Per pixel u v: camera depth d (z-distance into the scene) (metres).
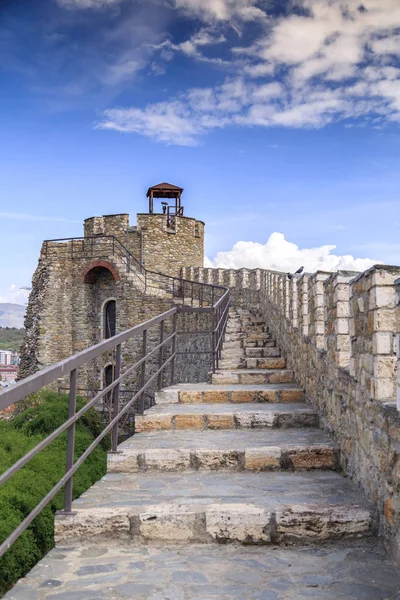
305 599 3.23
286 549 4.09
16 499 12.12
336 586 3.41
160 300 30.61
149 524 4.25
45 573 3.66
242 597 3.26
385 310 4.23
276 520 4.19
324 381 6.70
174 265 36.69
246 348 14.20
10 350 102.38
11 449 16.39
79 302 34.00
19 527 3.34
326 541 4.17
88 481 15.62
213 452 5.75
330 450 5.75
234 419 7.11
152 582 3.49
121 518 4.27
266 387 8.95
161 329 8.49
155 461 5.75
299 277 9.38
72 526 4.26
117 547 4.17
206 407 7.82
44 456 15.73
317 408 7.22
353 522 4.19
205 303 29.03
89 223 36.28
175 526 4.24
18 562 10.91
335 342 5.89
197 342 24.94
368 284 4.45
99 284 34.03
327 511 4.22
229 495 4.80
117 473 5.70
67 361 4.07
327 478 5.38
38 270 35.44
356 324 4.90
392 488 3.82
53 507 13.04
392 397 4.19
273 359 11.76
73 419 4.23
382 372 4.21
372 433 4.40
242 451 5.75
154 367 30.20
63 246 34.31
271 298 16.58
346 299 5.73
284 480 5.32
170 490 5.00
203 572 3.66
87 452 4.62
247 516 4.21
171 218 37.19
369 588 3.37
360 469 4.86
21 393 3.29
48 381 3.70
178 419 7.12
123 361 31.05
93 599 3.25
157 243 36.12
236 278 27.31
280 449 5.74
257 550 4.08
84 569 3.73
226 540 4.21
